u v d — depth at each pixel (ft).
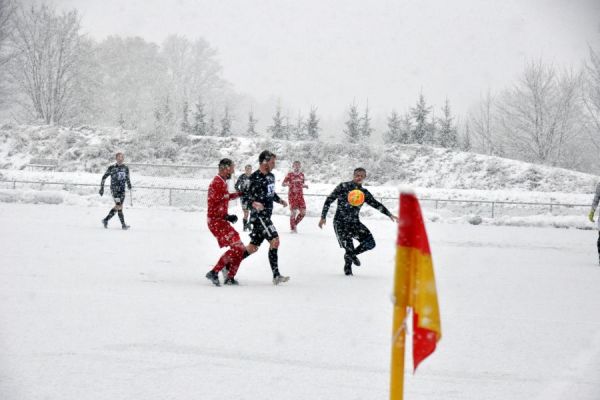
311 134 217.56
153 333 22.11
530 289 35.60
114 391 15.60
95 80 257.96
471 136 280.51
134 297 29.45
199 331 22.61
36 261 41.19
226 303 28.63
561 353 20.57
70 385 16.02
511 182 166.50
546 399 15.70
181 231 69.21
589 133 193.57
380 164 179.11
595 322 26.11
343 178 172.76
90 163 177.99
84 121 239.71
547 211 128.88
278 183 161.99
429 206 133.90
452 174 173.17
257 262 46.93
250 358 19.07
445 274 41.52
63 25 227.20
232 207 111.24
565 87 199.52
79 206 111.45
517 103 205.26
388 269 44.65
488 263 48.75
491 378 17.49
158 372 17.38
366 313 27.04
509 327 24.76
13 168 175.52
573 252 60.03
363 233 40.37
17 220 76.28
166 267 40.93
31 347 19.80
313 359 19.10
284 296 31.19
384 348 20.66
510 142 207.10
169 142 187.83
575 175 167.22
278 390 15.96
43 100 226.99
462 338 22.59
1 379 16.42
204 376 17.08
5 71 225.76
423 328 9.96
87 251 47.85
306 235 72.08
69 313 25.27
